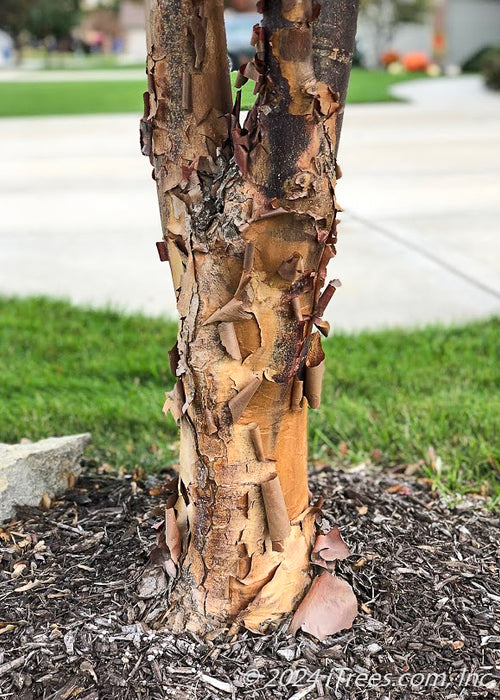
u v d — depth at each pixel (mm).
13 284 5414
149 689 1735
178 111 1620
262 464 1788
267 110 1495
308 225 1575
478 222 6887
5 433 3158
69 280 5516
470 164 9625
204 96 1611
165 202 1683
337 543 1981
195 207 1638
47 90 20547
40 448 2523
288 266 1604
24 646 1859
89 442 2697
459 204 7551
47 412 3359
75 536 2293
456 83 22062
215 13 1577
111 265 5859
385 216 7141
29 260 5973
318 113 1500
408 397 3486
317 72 1501
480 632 1938
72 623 1919
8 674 1789
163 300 5125
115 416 3322
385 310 4910
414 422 3195
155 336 4332
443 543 2318
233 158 1602
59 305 4836
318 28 1481
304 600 1900
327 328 1696
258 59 1471
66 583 2068
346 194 8031
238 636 1854
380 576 2107
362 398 3506
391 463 2979
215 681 1753
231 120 1595
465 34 28422
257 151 1530
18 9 38250
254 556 1840
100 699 1719
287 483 1841
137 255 6113
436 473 2846
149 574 2014
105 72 28922
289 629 1867
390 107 16219
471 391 3537
